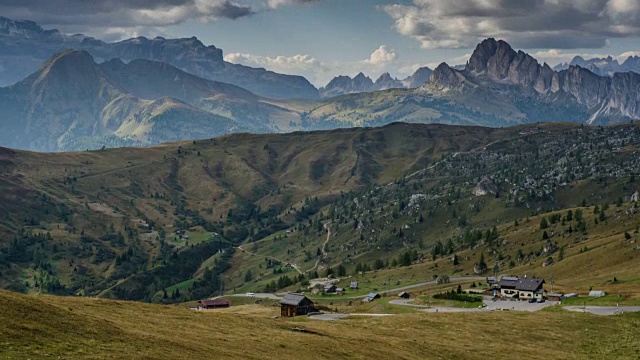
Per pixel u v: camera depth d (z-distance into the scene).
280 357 74.25
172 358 62.69
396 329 116.06
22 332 59.91
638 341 116.31
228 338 80.31
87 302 91.69
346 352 84.81
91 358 56.31
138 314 89.00
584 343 115.12
